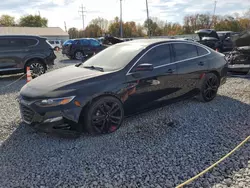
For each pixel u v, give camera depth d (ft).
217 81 17.79
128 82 12.97
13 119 15.08
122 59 13.82
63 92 11.39
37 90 11.93
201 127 13.19
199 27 208.54
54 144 11.61
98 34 240.12
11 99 20.40
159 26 219.82
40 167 9.74
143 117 14.83
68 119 11.39
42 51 30.71
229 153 10.32
